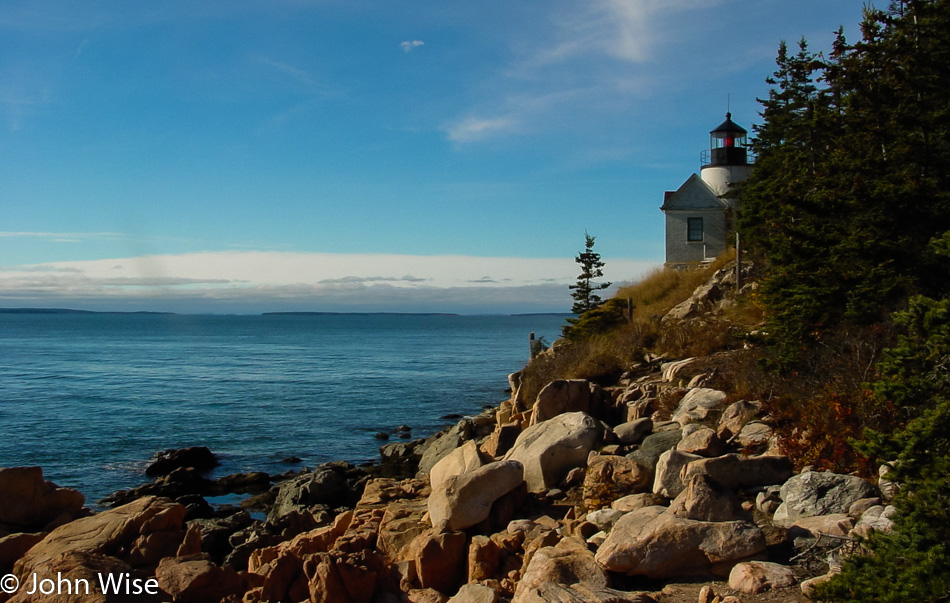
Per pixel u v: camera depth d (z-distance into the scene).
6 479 11.50
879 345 12.88
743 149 42.03
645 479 11.00
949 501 6.68
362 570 8.49
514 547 9.63
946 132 14.28
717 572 7.66
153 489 22.88
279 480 24.44
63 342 122.44
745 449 12.02
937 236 13.28
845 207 14.98
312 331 190.38
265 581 8.79
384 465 25.19
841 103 16.31
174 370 65.75
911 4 15.07
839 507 8.72
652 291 36.50
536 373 24.97
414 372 62.16
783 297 16.39
